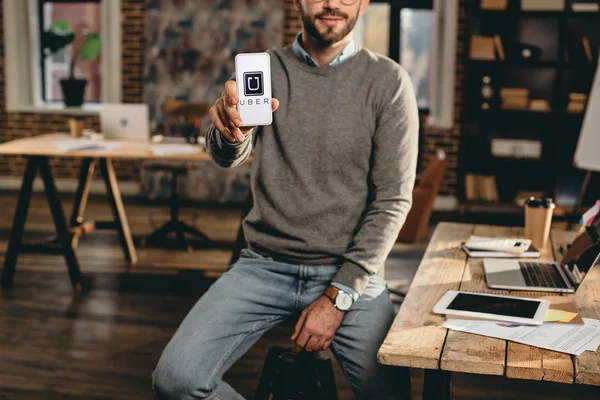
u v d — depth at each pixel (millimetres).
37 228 5984
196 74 7434
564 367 1383
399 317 1669
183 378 1832
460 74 7016
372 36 7359
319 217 2061
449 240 2498
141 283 4473
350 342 1930
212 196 7395
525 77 6824
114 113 4914
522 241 2375
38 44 7984
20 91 7875
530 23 6777
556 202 6688
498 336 1547
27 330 3604
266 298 2023
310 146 2059
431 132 7152
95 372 3115
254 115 1720
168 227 5395
